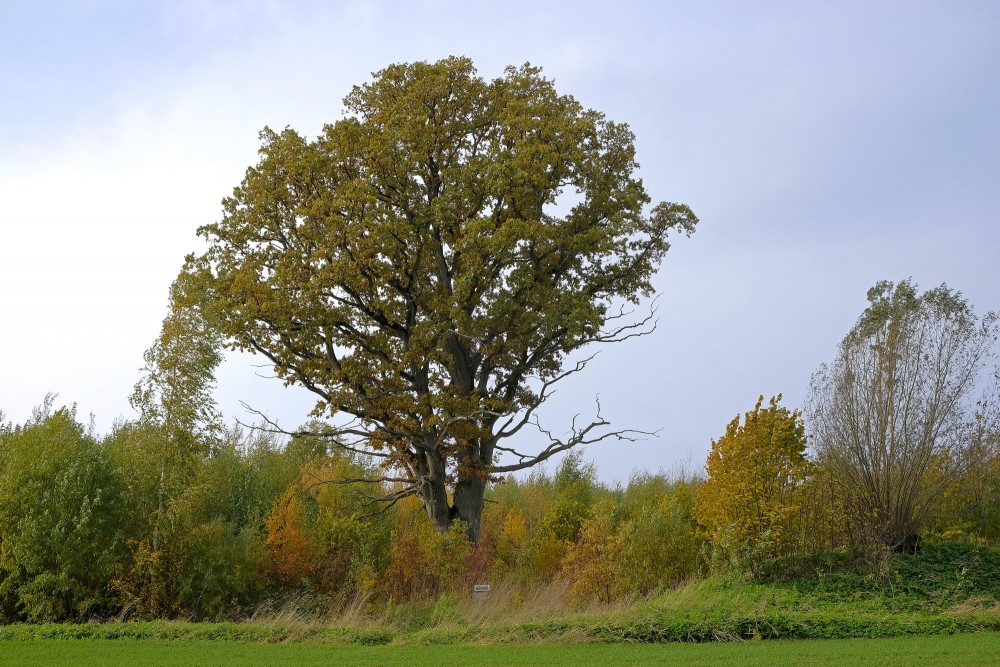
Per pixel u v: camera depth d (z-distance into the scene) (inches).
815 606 841.5
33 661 656.4
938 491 968.3
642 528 1071.6
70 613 943.7
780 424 944.3
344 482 1212.5
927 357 965.2
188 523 983.6
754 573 931.3
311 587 1096.8
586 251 1192.8
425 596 1098.7
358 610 976.9
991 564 916.6
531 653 671.1
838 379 1001.5
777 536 920.9
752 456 945.5
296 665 631.8
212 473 1221.7
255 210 1166.3
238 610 981.2
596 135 1251.8
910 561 925.8
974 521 1082.7
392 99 1261.1
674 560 1056.2
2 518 946.1
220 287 1138.0
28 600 917.2
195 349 1009.5
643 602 961.5
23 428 1035.3
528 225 1127.6
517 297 1206.9
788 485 944.3
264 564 1071.0
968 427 975.6
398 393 1187.9
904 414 952.3
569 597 1037.8
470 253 1157.7
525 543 1363.2
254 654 688.4
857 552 935.0
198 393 1004.6
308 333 1127.6
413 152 1191.6
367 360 1171.3
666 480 1707.7
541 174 1154.0
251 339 1139.3
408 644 741.3
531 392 1302.9
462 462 1207.6
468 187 1184.8
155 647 729.6
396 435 1192.2
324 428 1221.1
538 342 1267.2
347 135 1176.2
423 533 1163.9
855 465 960.9
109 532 959.6
